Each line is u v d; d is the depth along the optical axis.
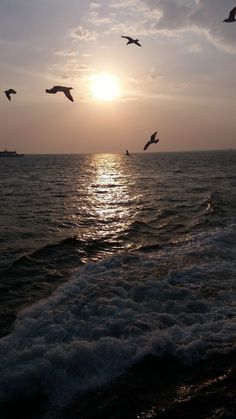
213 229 18.81
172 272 12.06
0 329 8.84
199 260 13.55
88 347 7.26
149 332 8.14
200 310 9.54
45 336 8.02
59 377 6.68
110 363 7.04
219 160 134.00
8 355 7.20
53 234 18.69
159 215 23.66
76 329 8.31
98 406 6.14
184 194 34.81
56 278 12.44
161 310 9.46
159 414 5.91
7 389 6.52
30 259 14.40
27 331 8.28
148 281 11.15
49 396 6.43
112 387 6.54
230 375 6.73
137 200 31.20
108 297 9.94
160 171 74.69
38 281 12.13
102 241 17.23
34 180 55.53
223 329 8.23
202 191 36.91
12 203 29.69
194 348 7.48
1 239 17.62
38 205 28.64
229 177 54.88
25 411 6.18
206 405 6.05
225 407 5.97
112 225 20.88
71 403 6.26
